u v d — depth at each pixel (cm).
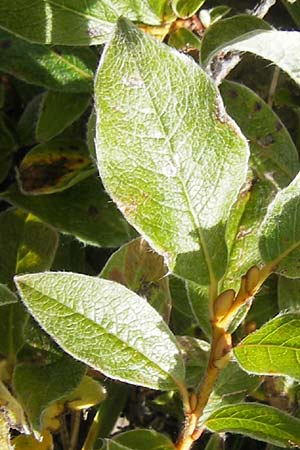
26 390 22
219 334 18
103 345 18
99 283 18
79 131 27
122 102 17
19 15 23
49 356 22
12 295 20
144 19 24
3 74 28
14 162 28
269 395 24
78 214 26
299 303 24
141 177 17
